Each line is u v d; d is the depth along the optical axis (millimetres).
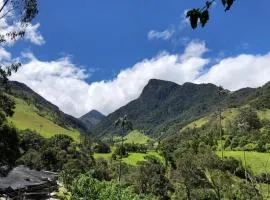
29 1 30047
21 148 128500
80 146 163375
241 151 165125
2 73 34125
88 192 56656
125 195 62250
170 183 114750
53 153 123625
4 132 108688
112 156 171000
